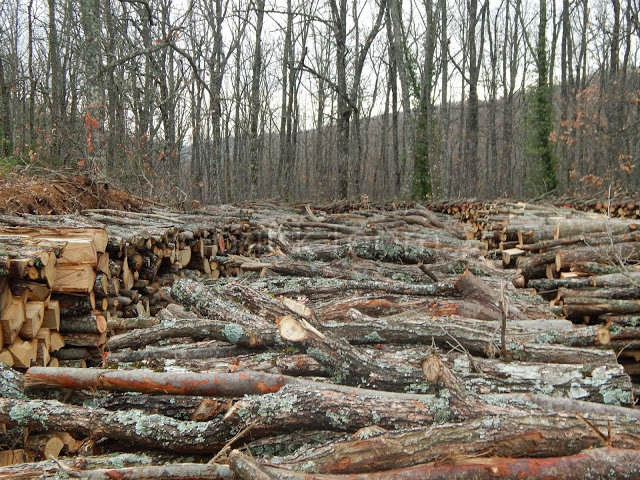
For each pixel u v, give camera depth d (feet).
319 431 8.51
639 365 14.30
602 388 9.25
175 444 8.38
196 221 30.63
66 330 14.99
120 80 46.24
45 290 13.70
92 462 7.92
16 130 65.31
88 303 15.06
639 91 69.21
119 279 18.29
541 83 71.00
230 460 6.61
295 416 8.08
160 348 11.94
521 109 115.24
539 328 13.34
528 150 72.23
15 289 12.42
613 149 68.95
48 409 8.63
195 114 61.87
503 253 24.49
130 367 10.78
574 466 6.35
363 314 13.35
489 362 10.17
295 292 17.10
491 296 14.65
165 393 8.99
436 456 6.73
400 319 12.67
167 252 22.62
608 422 6.77
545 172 71.87
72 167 34.65
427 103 70.59
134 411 8.79
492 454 6.79
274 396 8.24
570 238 22.26
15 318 12.26
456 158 110.83
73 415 8.60
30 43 65.62
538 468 6.35
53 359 14.42
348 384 9.42
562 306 15.69
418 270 19.63
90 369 9.24
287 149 85.30
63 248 14.24
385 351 11.08
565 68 83.56
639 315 14.90
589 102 79.36
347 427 8.05
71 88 51.11
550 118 71.51
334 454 6.97
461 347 10.52
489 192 103.55
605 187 68.54
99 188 30.60
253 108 65.31
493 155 94.53
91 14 35.06
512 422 7.08
